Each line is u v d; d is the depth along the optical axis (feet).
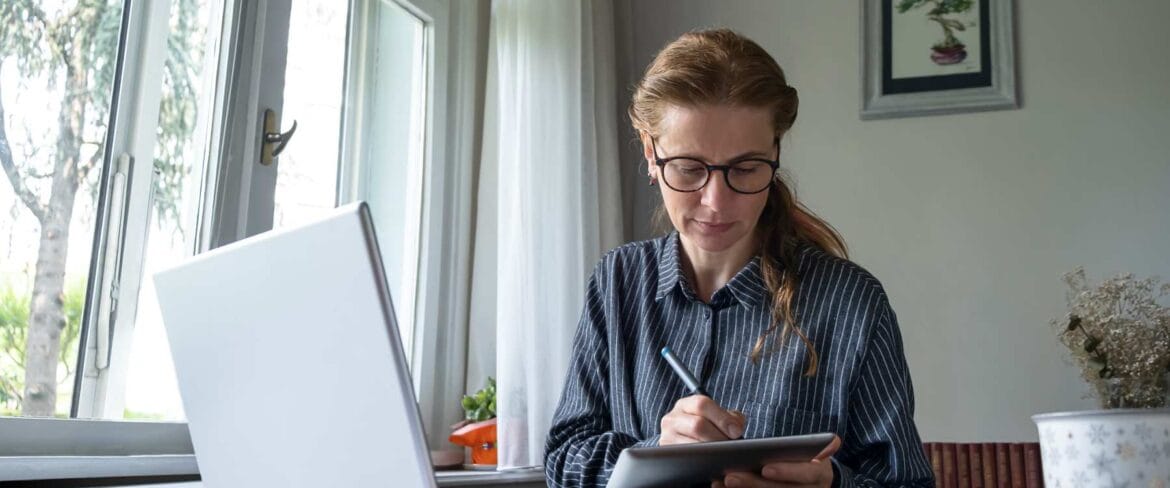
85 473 4.00
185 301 2.49
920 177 8.23
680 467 2.60
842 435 3.60
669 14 9.03
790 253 3.90
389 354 2.07
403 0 6.78
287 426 2.33
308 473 2.30
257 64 5.40
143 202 4.80
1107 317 6.63
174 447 4.82
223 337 2.42
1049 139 8.04
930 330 7.97
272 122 5.49
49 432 4.16
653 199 8.62
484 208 7.13
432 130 6.98
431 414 6.73
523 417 6.21
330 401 2.20
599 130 7.82
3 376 4.15
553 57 7.03
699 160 3.48
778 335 3.73
